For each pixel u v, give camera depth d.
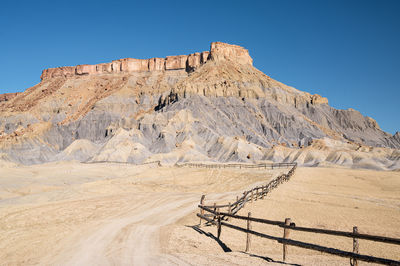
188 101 176.88
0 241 12.81
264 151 119.38
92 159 107.25
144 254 10.73
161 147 130.25
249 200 24.62
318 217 20.00
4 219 18.41
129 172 70.31
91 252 10.99
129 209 22.52
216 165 68.25
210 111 172.75
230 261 9.91
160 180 46.38
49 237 13.30
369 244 14.16
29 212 20.41
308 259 10.73
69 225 16.36
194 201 26.69
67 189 37.09
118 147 114.81
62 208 21.92
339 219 19.61
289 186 35.97
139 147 117.31
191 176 50.44
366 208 24.39
